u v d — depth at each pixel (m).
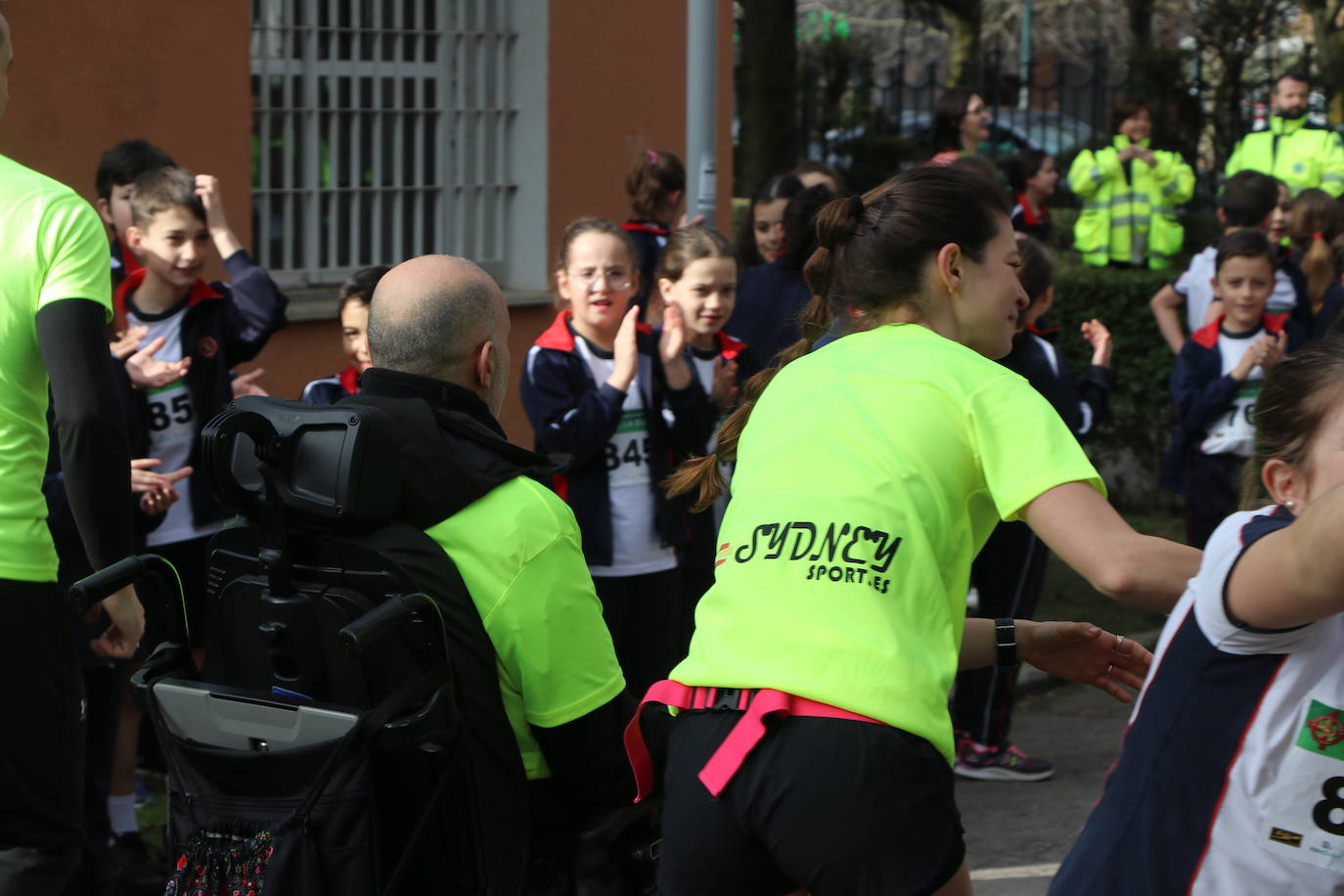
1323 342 2.10
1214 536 2.06
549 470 2.71
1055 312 8.90
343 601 2.39
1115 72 14.26
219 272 6.45
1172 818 2.05
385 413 2.52
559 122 8.00
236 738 2.43
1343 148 10.28
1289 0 13.88
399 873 2.37
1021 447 2.20
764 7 14.02
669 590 4.68
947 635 2.25
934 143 8.98
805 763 2.17
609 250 4.48
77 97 5.86
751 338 5.29
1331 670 1.96
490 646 2.51
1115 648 2.70
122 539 3.08
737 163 15.17
